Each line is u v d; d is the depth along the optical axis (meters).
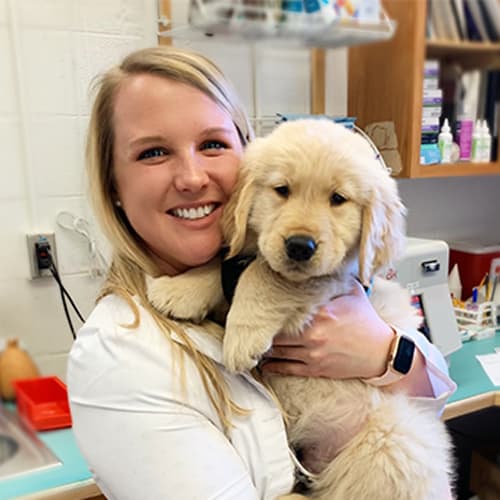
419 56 1.84
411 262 1.68
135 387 0.80
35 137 1.62
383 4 1.91
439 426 1.05
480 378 1.69
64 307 1.70
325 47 2.01
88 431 0.83
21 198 1.63
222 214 0.98
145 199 0.93
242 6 1.61
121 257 1.01
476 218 2.63
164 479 0.77
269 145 0.96
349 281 1.04
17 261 1.64
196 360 0.86
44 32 1.59
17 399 1.15
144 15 1.72
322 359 0.96
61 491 1.11
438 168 1.96
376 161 1.00
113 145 0.98
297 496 0.88
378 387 1.01
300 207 0.91
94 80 1.30
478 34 1.93
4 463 1.08
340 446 0.98
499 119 2.08
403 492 0.92
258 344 0.89
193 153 0.92
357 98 2.08
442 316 1.77
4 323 1.64
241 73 1.95
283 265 0.88
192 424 0.81
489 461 2.35
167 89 0.91
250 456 0.86
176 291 0.93
